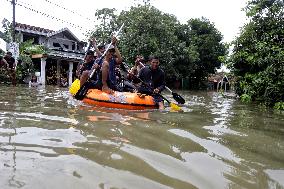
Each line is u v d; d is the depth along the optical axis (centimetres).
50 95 881
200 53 3706
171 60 2623
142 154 289
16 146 291
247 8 1470
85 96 660
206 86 3950
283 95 1038
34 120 423
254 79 1227
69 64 2366
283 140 400
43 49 2253
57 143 309
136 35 2512
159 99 693
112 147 306
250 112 772
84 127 394
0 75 1473
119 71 815
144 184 220
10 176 219
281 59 1075
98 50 834
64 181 216
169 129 418
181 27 3519
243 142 371
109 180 223
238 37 1473
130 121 466
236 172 258
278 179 247
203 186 224
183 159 283
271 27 1362
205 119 550
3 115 452
